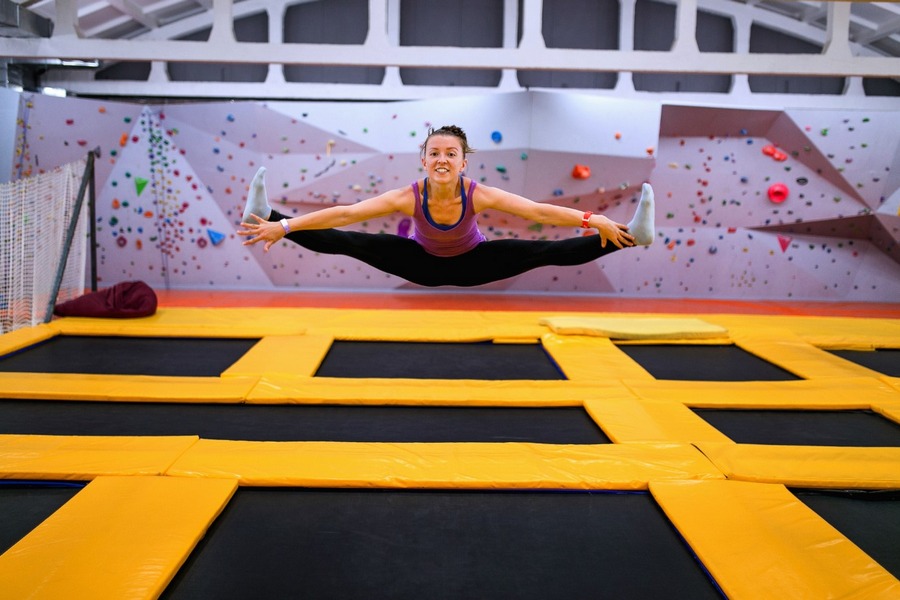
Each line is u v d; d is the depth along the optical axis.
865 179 8.23
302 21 9.05
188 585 1.99
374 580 2.03
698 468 2.76
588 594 1.98
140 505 2.36
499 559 2.16
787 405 3.71
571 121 7.38
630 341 5.25
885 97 8.85
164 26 8.89
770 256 8.68
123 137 8.03
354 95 8.62
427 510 2.49
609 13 9.00
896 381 4.08
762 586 1.95
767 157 8.34
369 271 8.77
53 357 4.55
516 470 2.72
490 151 7.50
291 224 2.14
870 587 1.94
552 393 3.81
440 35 8.97
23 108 7.72
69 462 2.69
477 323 5.71
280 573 2.06
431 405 3.69
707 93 8.91
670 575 2.09
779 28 9.04
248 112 7.89
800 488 2.69
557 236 8.41
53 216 5.78
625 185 7.89
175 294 7.97
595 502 2.57
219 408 3.60
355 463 2.75
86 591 1.86
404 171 7.92
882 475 2.72
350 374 4.28
